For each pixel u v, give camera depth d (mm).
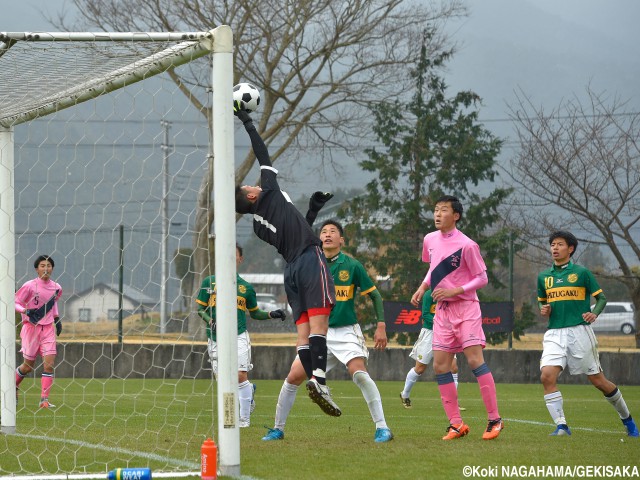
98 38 17672
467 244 21875
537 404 36625
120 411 31297
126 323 50188
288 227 19172
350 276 22297
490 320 52375
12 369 23500
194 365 51281
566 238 24500
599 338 69625
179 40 17109
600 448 19656
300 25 80500
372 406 21266
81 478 15672
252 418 29078
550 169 76938
